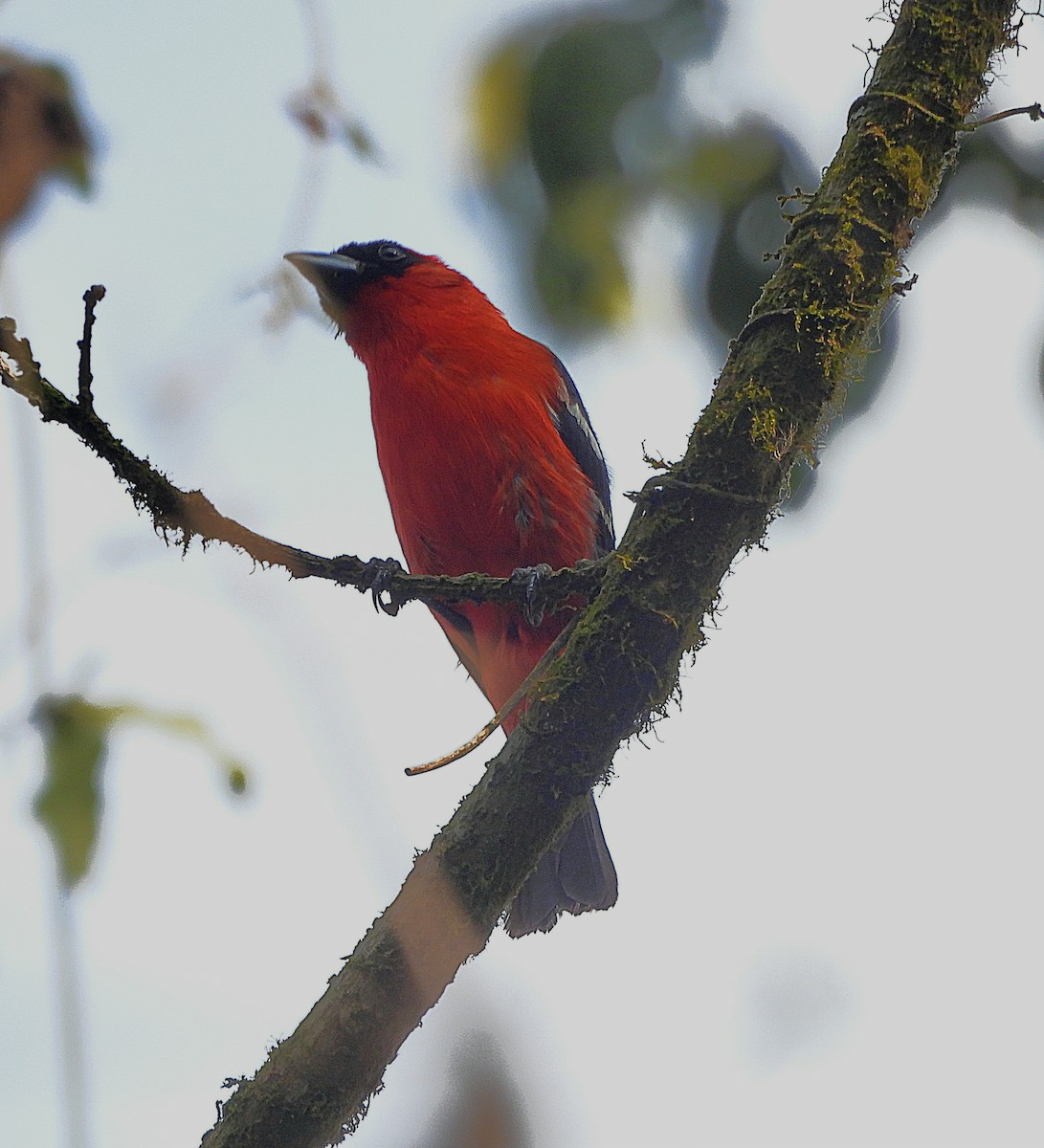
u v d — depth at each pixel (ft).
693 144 17.61
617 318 17.70
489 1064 13.25
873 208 21.72
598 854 32.30
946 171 22.09
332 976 21.30
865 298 21.80
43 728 13.73
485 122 17.43
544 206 17.46
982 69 22.15
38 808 13.51
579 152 17.34
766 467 21.94
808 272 21.76
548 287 17.57
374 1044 20.81
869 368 22.15
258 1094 20.52
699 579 22.24
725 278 18.67
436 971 21.31
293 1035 20.93
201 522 20.76
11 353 19.58
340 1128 20.81
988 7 22.04
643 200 17.60
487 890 21.77
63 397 19.98
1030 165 21.77
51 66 14.62
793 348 21.76
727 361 22.22
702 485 21.98
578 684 22.16
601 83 17.25
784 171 17.93
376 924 21.53
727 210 18.01
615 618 22.22
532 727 22.22
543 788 22.08
